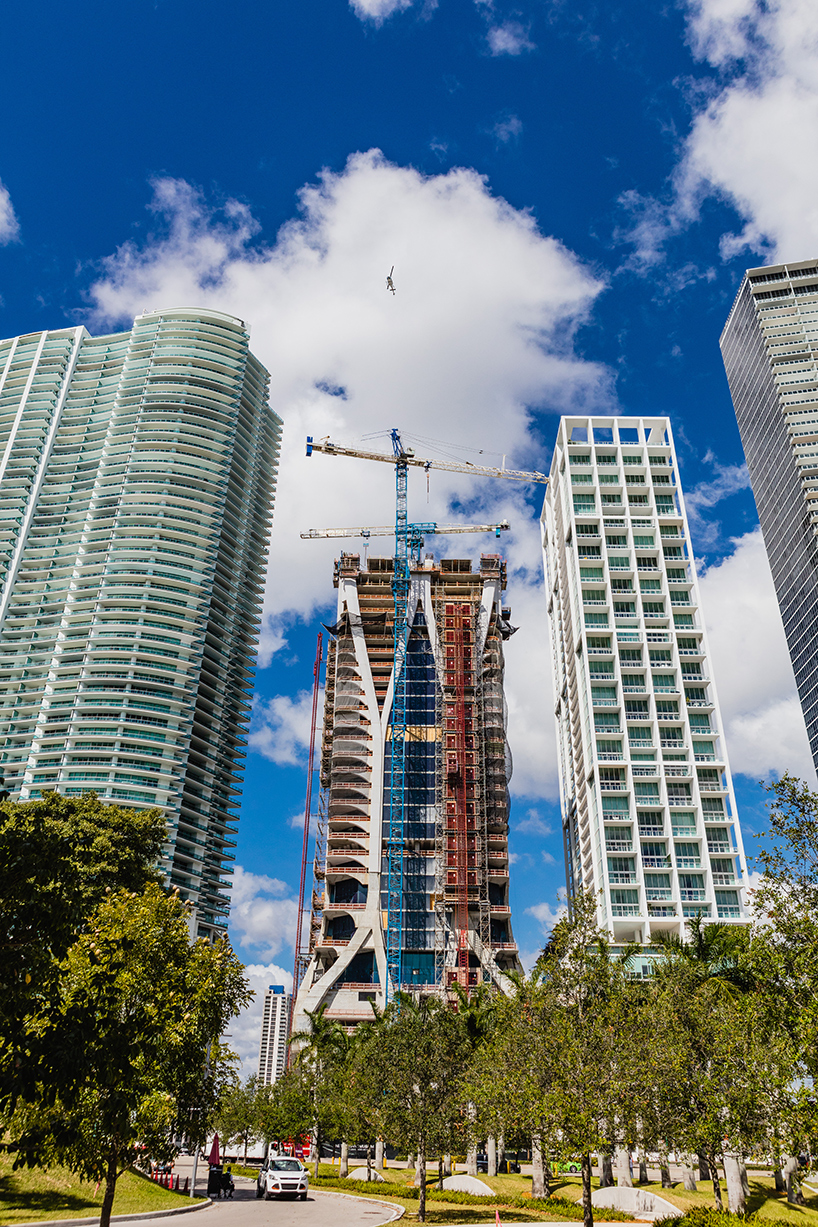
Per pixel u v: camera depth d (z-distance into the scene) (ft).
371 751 563.48
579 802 481.05
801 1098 75.00
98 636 649.61
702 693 463.42
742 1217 110.93
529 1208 151.74
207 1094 82.28
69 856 44.68
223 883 619.67
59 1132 38.70
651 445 529.86
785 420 614.34
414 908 524.11
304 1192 182.91
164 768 602.44
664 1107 112.06
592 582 488.85
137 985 73.36
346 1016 479.82
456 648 595.47
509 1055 115.14
